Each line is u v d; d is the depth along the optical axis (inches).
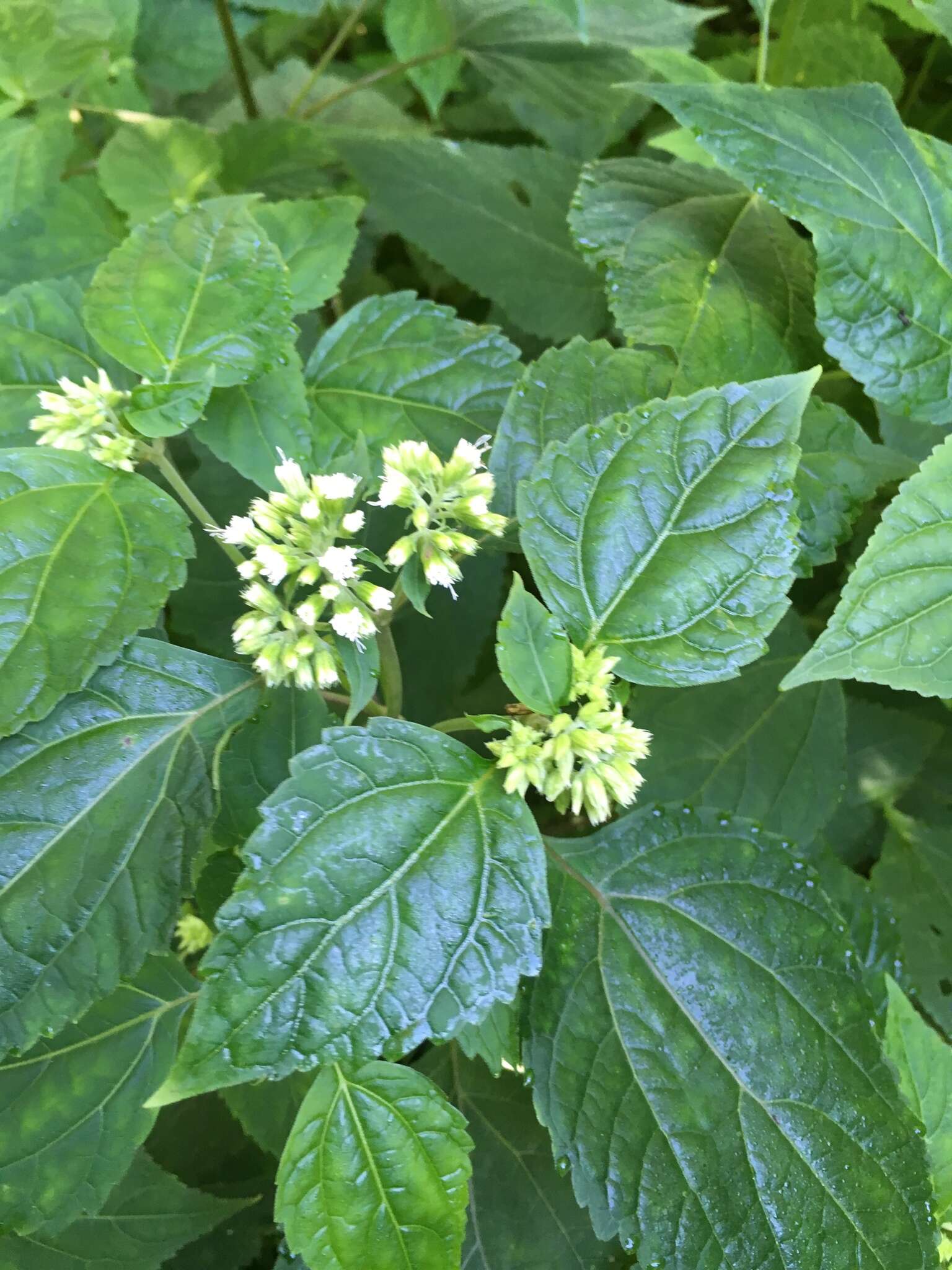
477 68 19.0
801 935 10.0
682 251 12.9
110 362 11.5
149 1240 11.9
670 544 9.5
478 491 9.5
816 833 14.6
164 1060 10.4
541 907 8.1
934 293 11.3
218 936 7.5
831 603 17.1
